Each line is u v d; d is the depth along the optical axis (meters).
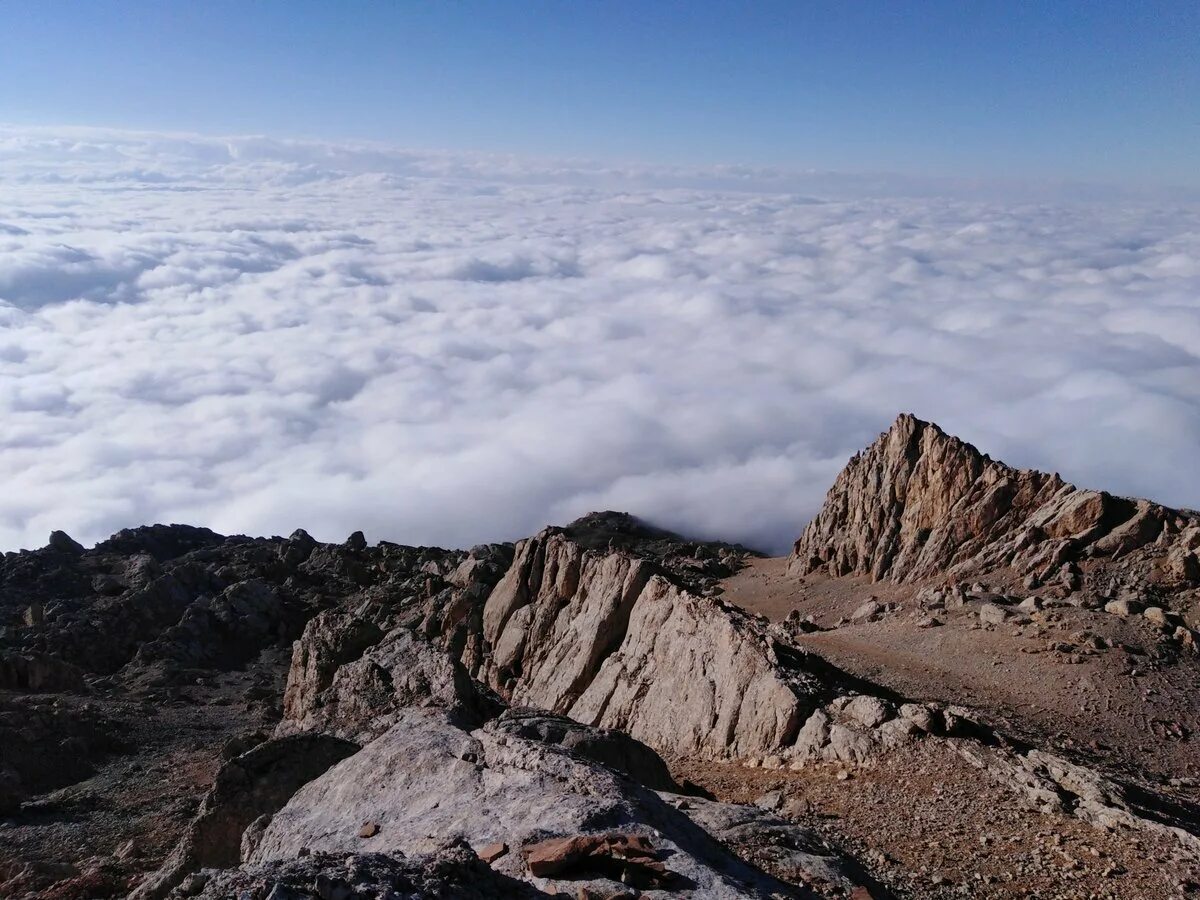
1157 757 33.56
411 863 13.53
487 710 34.47
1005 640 45.09
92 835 39.25
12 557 99.94
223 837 26.39
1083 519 58.06
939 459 71.44
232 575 99.88
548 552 53.06
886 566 70.88
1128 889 21.27
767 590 79.00
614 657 43.09
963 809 25.80
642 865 14.20
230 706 67.69
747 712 34.50
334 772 20.77
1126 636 42.94
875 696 34.41
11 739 50.56
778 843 17.50
